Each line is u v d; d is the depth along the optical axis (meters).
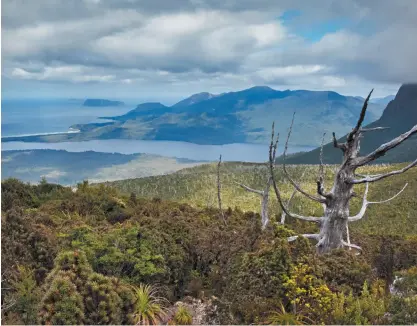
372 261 8.99
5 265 6.84
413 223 34.47
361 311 5.27
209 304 6.82
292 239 7.31
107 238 7.71
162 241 8.11
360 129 7.37
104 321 5.30
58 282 5.36
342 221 7.76
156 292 6.96
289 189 58.59
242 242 8.13
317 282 6.01
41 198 16.80
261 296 5.99
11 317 5.62
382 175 7.11
